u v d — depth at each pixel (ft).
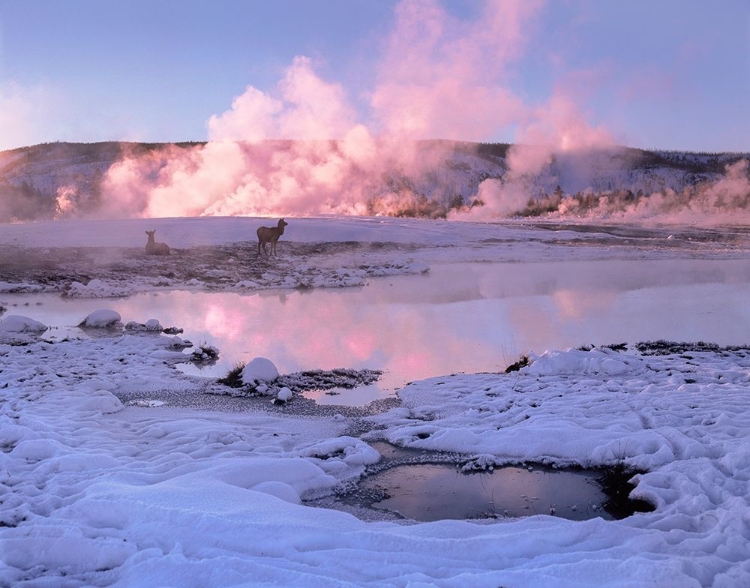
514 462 22.59
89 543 13.91
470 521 17.62
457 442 23.98
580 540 14.73
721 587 12.24
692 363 35.47
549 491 20.29
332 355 39.32
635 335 44.86
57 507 17.03
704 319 51.16
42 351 39.65
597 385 31.04
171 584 12.05
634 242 126.00
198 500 16.28
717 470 19.31
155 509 15.35
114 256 91.15
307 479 20.34
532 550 14.26
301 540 13.97
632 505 18.88
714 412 25.53
